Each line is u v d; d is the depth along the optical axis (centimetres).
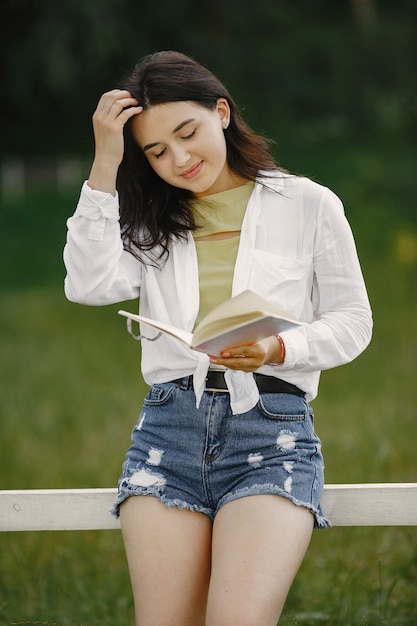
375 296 1400
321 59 2852
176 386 321
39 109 2667
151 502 312
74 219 324
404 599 435
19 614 437
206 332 284
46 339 1203
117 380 963
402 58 2888
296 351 308
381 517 342
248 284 319
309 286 332
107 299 330
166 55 326
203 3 2877
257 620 283
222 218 333
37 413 829
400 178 2302
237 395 310
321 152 2462
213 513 317
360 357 1018
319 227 325
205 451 315
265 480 306
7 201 2191
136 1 2753
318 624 421
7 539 529
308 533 303
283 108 2734
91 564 498
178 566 304
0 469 675
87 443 726
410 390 877
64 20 2519
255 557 291
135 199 335
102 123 320
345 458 662
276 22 2934
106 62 2673
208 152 321
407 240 1888
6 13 2552
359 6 3031
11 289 1658
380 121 2634
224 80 2778
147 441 322
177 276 327
